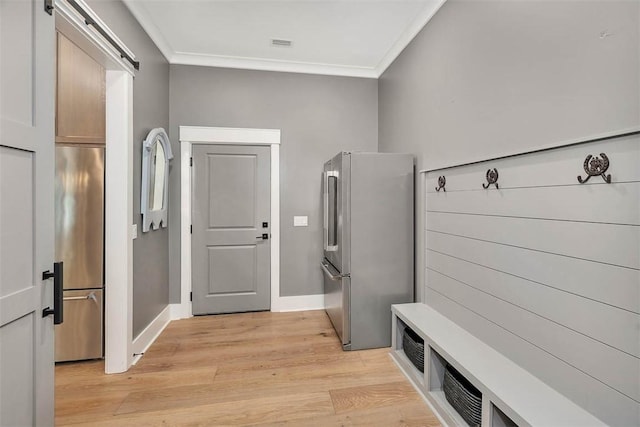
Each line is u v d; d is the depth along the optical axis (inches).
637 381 40.3
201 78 125.3
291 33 106.9
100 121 87.4
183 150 123.8
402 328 93.8
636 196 40.0
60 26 60.4
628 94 40.7
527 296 57.3
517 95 59.8
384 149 131.4
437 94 89.6
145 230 95.0
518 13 59.3
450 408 65.7
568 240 49.3
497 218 65.0
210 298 128.6
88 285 87.9
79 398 72.7
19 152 40.7
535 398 49.8
